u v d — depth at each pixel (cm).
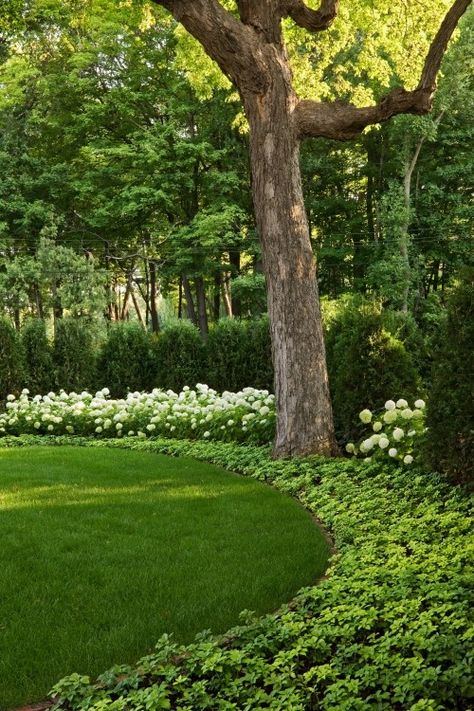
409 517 621
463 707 321
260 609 471
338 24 1473
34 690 378
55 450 1175
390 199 2936
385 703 320
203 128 3172
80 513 720
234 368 1677
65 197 3234
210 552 591
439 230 3108
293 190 980
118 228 3347
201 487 842
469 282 727
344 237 3269
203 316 3173
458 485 695
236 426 1195
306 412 967
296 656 385
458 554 489
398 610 402
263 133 977
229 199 2983
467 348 704
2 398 1673
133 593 505
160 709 341
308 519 689
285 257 974
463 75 2873
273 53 972
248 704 334
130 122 3091
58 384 1777
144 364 1839
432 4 1376
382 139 3156
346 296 2923
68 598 498
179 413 1316
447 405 715
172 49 2972
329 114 977
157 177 2908
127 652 414
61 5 2784
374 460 831
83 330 1833
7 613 475
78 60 2850
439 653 347
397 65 1477
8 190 3070
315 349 977
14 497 794
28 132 3158
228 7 1421
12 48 3108
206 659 375
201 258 3000
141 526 672
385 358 1013
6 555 589
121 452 1147
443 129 3178
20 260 2922
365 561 517
